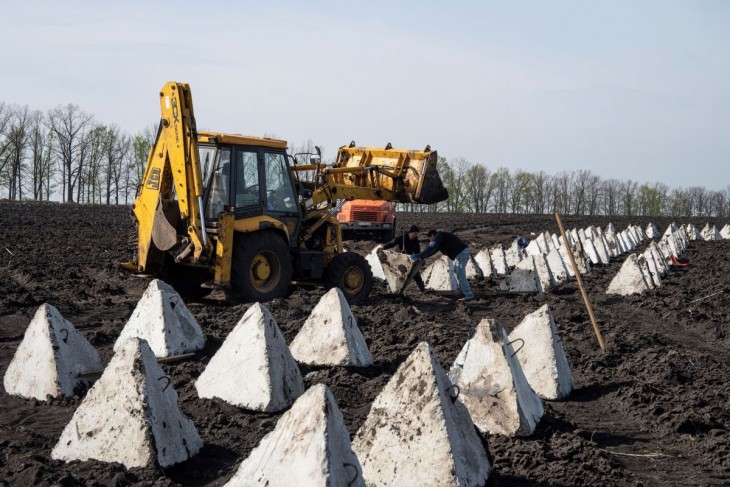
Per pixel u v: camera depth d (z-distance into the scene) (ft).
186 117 37.70
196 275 43.14
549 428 21.68
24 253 63.62
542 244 72.23
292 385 23.85
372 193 48.47
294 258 43.27
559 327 37.63
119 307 40.78
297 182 44.73
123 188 218.59
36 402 23.94
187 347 29.63
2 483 16.94
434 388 16.97
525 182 271.28
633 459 20.21
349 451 14.89
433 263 51.42
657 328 39.63
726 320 40.73
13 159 201.77
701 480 18.69
